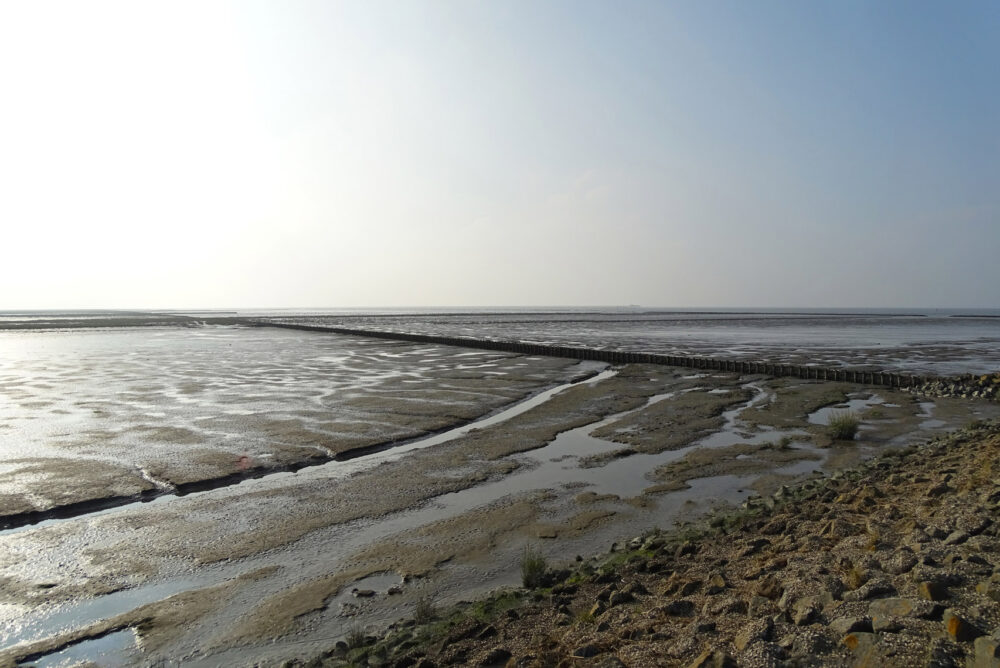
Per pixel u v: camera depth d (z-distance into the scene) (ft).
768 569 26.43
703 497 48.49
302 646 27.84
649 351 204.85
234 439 70.38
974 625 17.15
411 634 26.86
